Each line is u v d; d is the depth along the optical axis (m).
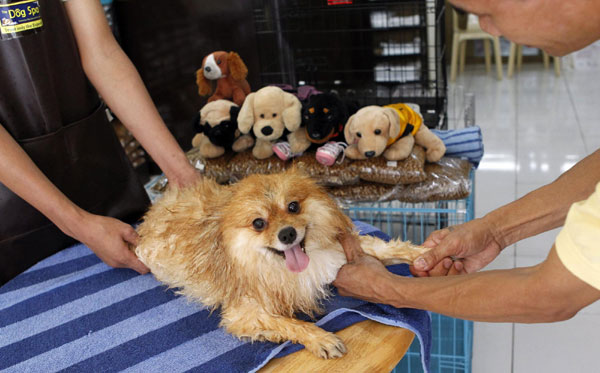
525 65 6.66
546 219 1.25
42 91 1.52
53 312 1.38
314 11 3.04
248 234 1.19
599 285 0.79
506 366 2.48
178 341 1.23
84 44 1.66
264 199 1.20
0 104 1.49
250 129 2.34
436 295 1.06
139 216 1.82
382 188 2.28
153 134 1.70
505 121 5.09
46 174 1.58
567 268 0.82
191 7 3.15
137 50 3.27
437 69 2.91
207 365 1.14
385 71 3.10
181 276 1.35
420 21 2.94
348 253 1.31
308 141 2.37
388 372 1.11
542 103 5.45
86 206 1.68
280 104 2.28
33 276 1.56
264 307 1.23
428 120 2.92
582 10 0.77
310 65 3.17
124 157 1.82
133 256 1.48
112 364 1.18
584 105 5.31
